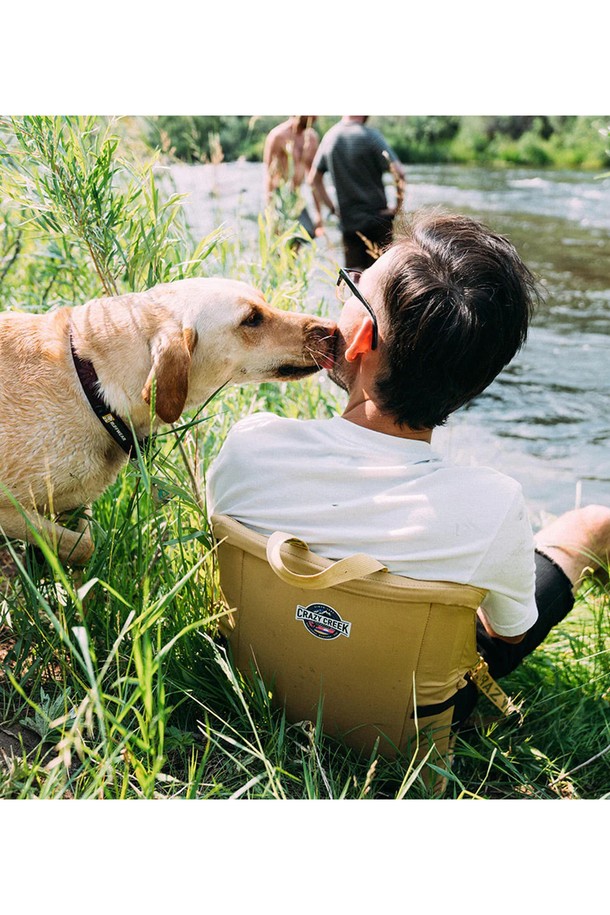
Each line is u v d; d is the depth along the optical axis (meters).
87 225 2.75
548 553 2.35
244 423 2.08
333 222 6.45
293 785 2.07
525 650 2.26
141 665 1.74
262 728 2.13
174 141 4.79
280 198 5.11
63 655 2.21
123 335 2.47
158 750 1.91
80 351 2.46
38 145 2.68
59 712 2.07
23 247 3.89
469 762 2.33
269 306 2.66
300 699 2.08
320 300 3.80
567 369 5.60
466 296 1.80
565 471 4.40
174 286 2.58
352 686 1.98
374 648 1.90
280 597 1.96
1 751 1.99
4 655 2.33
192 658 2.27
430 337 1.80
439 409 1.89
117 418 2.47
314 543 1.91
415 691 1.91
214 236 2.95
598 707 2.56
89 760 1.89
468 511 1.80
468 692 2.16
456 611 1.84
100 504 2.78
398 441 1.91
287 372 2.68
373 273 1.93
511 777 2.27
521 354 5.82
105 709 1.88
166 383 2.41
